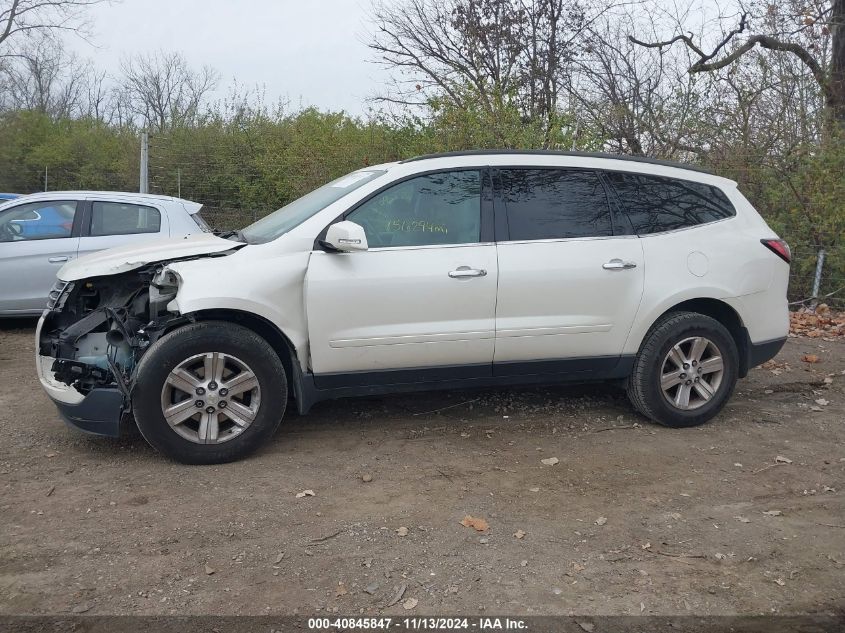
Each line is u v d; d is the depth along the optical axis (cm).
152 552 357
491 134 1198
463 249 490
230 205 1702
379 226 487
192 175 1703
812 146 1117
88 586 328
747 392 635
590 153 543
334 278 469
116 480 438
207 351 449
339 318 471
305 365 477
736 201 566
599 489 437
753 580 343
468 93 1253
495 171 512
